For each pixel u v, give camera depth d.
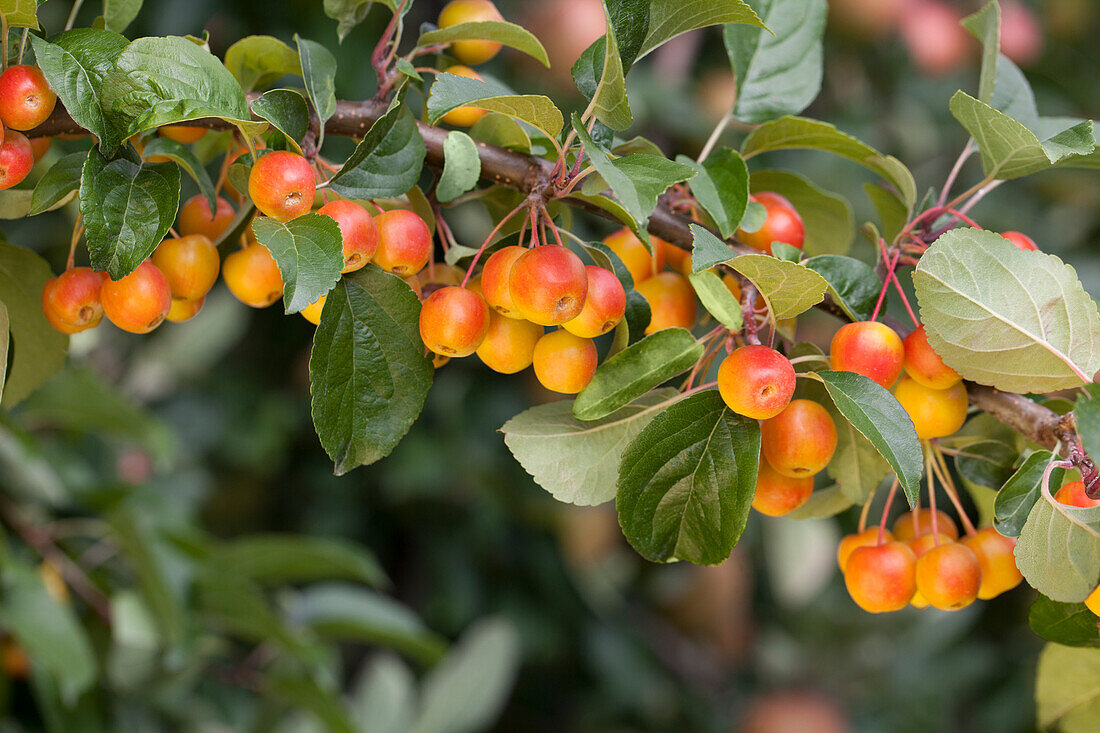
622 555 2.12
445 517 1.94
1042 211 1.86
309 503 1.95
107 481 1.57
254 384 1.90
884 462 0.91
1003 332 0.85
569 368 0.87
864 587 0.89
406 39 1.56
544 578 1.97
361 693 1.64
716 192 0.89
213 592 1.14
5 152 0.85
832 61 1.73
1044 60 1.86
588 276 0.86
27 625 1.07
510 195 0.93
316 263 0.83
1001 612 1.82
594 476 0.88
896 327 0.90
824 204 0.99
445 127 1.02
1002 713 1.73
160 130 0.90
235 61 0.91
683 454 0.86
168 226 0.85
